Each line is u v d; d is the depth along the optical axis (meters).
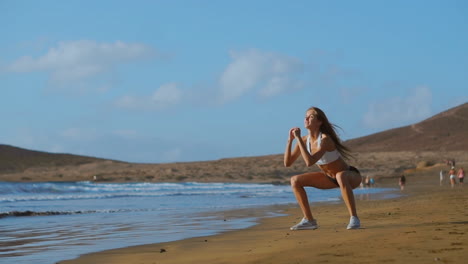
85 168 76.25
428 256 4.26
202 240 7.15
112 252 6.24
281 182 52.41
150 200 22.31
